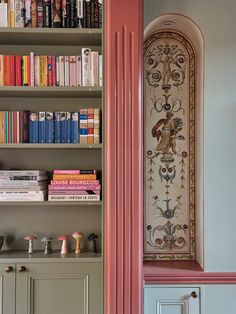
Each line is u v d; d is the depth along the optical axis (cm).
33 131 191
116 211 170
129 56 172
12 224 205
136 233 170
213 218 198
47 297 180
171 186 225
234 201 199
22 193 186
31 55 189
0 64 189
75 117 192
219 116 200
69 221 207
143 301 185
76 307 181
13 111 202
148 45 226
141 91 176
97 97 207
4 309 178
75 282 181
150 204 225
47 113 192
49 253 191
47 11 188
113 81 172
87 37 194
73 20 189
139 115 173
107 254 171
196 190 220
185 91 227
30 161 208
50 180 201
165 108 227
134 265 170
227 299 194
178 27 220
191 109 226
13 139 191
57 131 192
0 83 188
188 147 226
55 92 193
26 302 179
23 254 190
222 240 198
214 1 204
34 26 188
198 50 215
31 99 208
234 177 199
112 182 171
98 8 190
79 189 187
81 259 181
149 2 204
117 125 171
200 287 194
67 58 191
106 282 171
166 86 227
